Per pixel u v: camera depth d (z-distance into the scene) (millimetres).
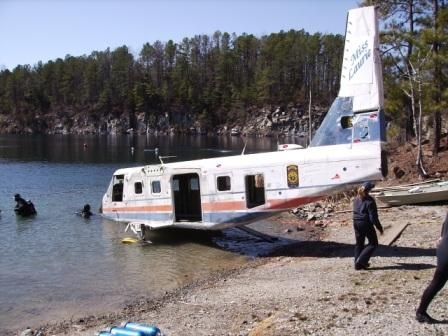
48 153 77250
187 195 20234
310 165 16625
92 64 198250
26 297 13891
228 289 13391
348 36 16219
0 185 39281
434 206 22391
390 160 33312
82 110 195875
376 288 11523
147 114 189750
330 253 16672
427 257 14117
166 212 20125
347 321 9484
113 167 54781
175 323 10828
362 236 13227
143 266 16656
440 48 29703
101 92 198625
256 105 185000
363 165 15875
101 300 13508
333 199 25969
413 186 25656
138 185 21797
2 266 17016
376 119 15758
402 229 17938
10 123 192500
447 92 28359
